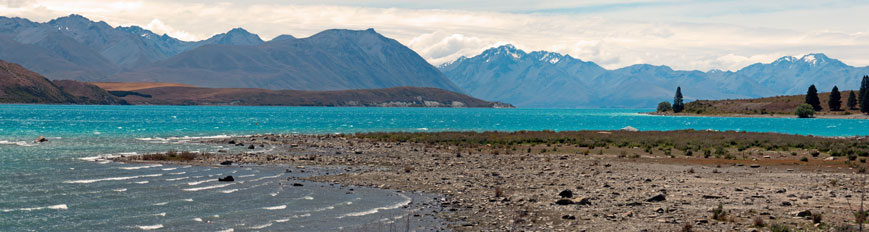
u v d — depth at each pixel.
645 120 189.12
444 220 19.38
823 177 30.02
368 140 62.47
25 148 46.59
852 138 63.00
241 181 28.12
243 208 21.33
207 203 22.23
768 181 28.52
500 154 46.31
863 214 18.45
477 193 24.88
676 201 22.33
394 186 26.88
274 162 37.53
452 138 62.38
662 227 17.73
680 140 57.31
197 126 101.06
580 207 21.25
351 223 18.95
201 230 17.94
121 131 78.94
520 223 18.69
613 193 24.39
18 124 97.31
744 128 124.88
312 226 18.53
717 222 18.27
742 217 18.97
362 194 24.58
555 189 25.91
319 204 22.23
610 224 18.30
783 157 42.16
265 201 22.80
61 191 24.47
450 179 29.39
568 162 39.41
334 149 50.22
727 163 38.16
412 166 36.22
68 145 51.12
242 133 79.81
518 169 34.56
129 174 30.23
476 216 19.95
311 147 52.22
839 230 16.44
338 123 129.12
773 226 17.06
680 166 36.53
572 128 118.88
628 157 42.97
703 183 27.77
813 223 17.72
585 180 29.16
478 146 53.88
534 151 48.91
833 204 21.23
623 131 77.31
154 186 26.22
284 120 148.75
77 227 18.06
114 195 23.72
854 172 32.44
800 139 58.12
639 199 22.88
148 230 17.86
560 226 18.14
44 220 18.88
